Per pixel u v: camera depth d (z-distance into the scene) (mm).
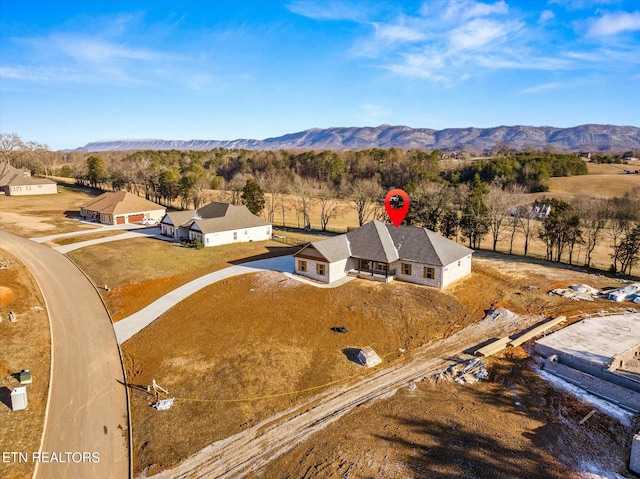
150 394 26219
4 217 75500
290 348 30375
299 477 19266
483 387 25406
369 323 33594
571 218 51062
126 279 43938
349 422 22797
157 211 78000
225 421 23578
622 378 24109
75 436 22734
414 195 69812
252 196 78938
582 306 36000
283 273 44188
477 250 58688
